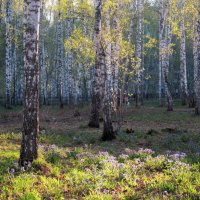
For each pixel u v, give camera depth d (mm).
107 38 20922
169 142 17656
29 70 11570
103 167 11852
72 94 49250
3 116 30484
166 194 9195
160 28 34625
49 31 67250
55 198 9094
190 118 27500
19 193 9242
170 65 68188
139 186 10266
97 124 23703
